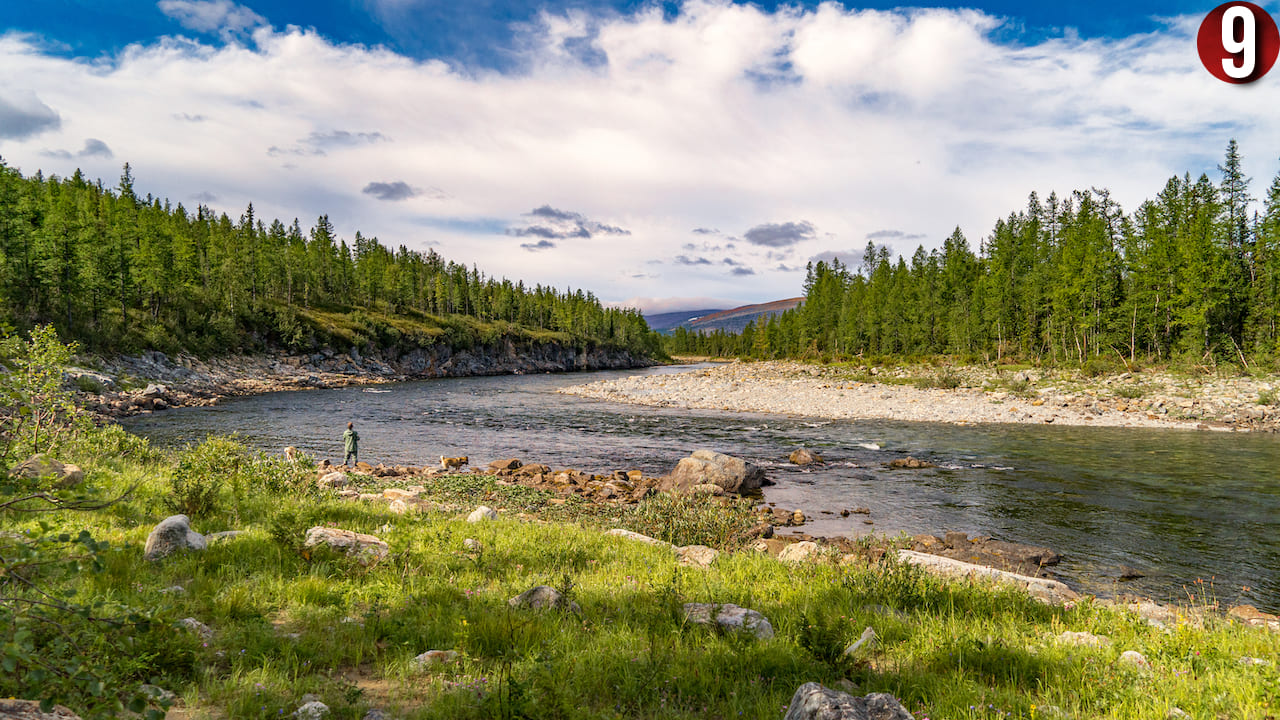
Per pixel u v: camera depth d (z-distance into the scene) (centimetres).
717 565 1091
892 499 2053
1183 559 1425
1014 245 8888
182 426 3466
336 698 495
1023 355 7944
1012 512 1861
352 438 2436
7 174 6284
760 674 583
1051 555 1432
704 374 8631
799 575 1033
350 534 1019
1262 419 3662
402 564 945
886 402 4888
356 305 13538
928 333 9862
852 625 743
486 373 13825
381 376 10138
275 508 1299
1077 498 2020
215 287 9400
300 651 585
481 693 503
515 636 647
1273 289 5472
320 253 13762
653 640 655
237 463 1480
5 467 400
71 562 364
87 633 392
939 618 773
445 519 1398
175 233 9769
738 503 1722
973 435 3412
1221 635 749
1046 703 521
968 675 592
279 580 802
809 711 418
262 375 7944
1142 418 3872
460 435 3491
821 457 2756
